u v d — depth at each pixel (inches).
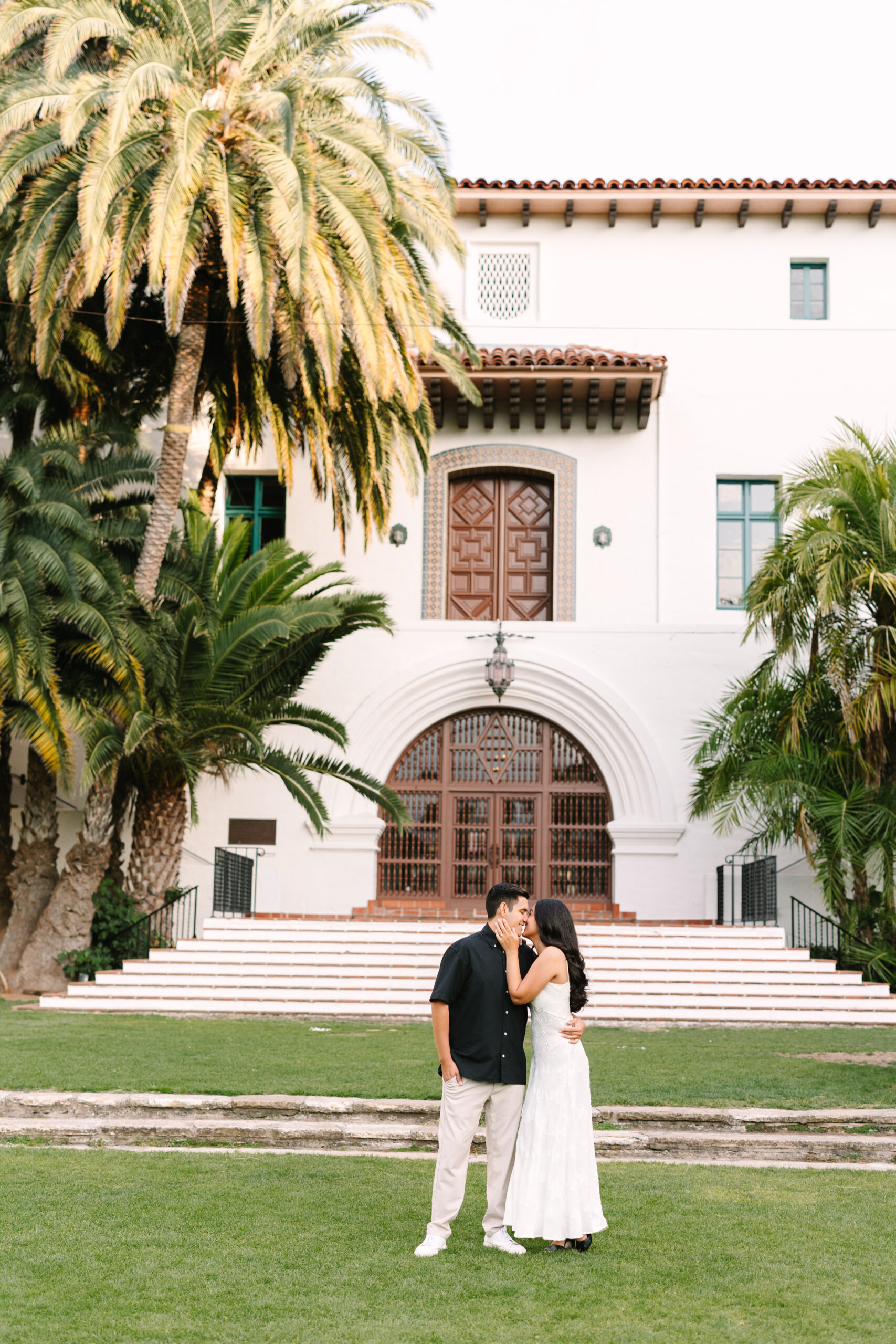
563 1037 216.7
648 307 838.5
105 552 583.2
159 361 676.1
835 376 824.3
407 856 791.7
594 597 804.6
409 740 795.4
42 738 557.9
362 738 781.9
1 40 524.4
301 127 564.1
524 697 789.9
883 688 576.1
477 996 214.8
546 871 788.0
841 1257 208.7
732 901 727.7
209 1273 194.9
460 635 792.9
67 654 600.4
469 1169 283.0
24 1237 212.1
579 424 823.1
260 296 530.9
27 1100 317.7
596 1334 169.6
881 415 817.5
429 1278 194.2
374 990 561.0
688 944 607.2
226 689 613.9
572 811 793.6
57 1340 164.1
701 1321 176.2
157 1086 335.6
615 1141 305.1
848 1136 308.5
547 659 785.6
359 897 765.9
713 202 829.8
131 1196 243.0
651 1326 173.5
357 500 679.1
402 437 689.6
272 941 608.1
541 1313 178.2
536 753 800.9
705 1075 374.0
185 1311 176.6
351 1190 253.4
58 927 610.2
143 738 585.3
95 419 629.6
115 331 531.2
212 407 721.6
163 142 547.5
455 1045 215.0
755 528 821.9
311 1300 182.1
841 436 815.1
